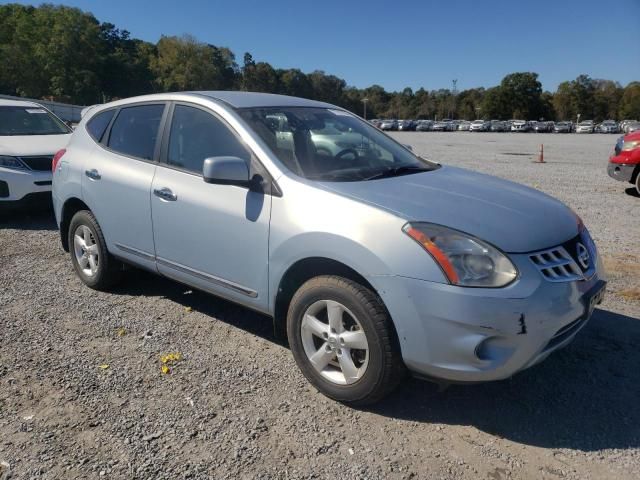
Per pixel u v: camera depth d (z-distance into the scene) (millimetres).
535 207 3359
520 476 2652
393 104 148875
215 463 2711
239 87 121500
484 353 2789
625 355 3832
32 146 7922
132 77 101188
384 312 2957
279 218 3318
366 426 3035
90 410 3135
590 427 3039
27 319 4367
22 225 7648
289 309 3367
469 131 79375
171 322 4344
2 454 2750
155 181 4109
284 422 3053
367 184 3396
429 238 2850
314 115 4207
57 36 87938
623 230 7582
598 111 121812
